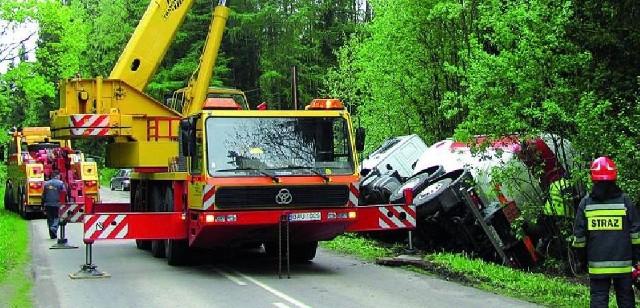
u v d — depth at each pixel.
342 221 11.48
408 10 19.55
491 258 13.02
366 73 22.36
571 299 9.11
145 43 16.03
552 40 10.34
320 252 14.95
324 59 45.91
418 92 21.23
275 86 43.91
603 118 10.31
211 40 16.11
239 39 44.34
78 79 15.51
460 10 17.88
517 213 12.15
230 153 11.20
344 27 46.47
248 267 12.84
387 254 14.01
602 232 6.98
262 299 9.64
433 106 21.12
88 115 15.10
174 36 16.42
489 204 13.00
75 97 15.52
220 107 11.40
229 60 43.47
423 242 14.30
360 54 22.78
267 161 11.29
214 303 9.40
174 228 12.00
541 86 10.72
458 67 17.31
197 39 43.16
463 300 9.33
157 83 40.94
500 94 11.02
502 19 11.13
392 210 12.73
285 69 43.19
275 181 11.14
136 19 47.06
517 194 12.85
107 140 16.02
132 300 9.66
